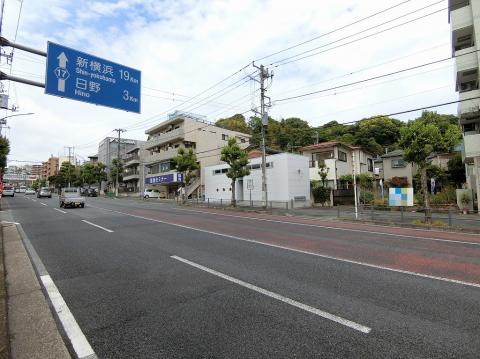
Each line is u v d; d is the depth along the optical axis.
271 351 2.96
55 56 9.40
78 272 5.80
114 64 10.88
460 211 18.55
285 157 24.39
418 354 2.89
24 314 3.96
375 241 9.16
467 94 19.38
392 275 5.50
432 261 6.57
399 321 3.60
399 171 31.44
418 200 22.06
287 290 4.70
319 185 27.84
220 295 4.49
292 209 22.58
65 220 14.36
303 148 33.53
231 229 11.54
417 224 13.16
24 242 8.97
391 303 4.16
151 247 8.03
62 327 3.56
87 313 3.92
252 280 5.21
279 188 24.64
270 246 8.21
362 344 3.08
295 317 3.73
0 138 25.56
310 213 19.41
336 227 12.72
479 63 18.02
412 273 5.63
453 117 34.50
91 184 63.09
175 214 17.56
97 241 8.94
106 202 30.22
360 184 31.05
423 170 14.09
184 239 9.25
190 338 3.24
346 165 33.12
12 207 22.78
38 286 5.06
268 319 3.68
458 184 26.55
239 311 3.92
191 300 4.30
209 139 39.84
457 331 3.34
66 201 21.98
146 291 4.70
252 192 26.75
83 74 10.07
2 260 6.72
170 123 41.41
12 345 3.18
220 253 7.31
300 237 9.77
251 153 33.72
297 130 46.25
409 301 4.23
